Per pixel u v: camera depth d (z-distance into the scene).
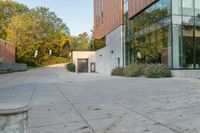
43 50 68.81
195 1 20.25
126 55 30.83
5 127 2.84
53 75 28.39
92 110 6.90
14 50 46.75
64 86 14.06
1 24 69.75
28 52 54.88
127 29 30.41
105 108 7.12
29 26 54.72
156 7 22.27
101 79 19.38
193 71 19.17
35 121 5.84
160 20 21.48
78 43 86.38
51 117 6.20
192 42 20.09
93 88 12.57
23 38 53.38
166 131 4.74
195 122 5.28
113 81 16.75
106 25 40.22
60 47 80.88
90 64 52.31
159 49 21.75
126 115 6.16
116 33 33.91
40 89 12.73
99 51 46.09
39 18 70.31
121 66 29.84
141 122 5.45
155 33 22.53
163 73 19.16
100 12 45.34
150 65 20.78
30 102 8.54
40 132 4.98
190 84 12.87
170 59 19.80
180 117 5.75
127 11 30.14
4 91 12.19
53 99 9.15
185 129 4.82
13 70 38.09
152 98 8.63
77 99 9.00
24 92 11.55
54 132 4.96
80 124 5.48
